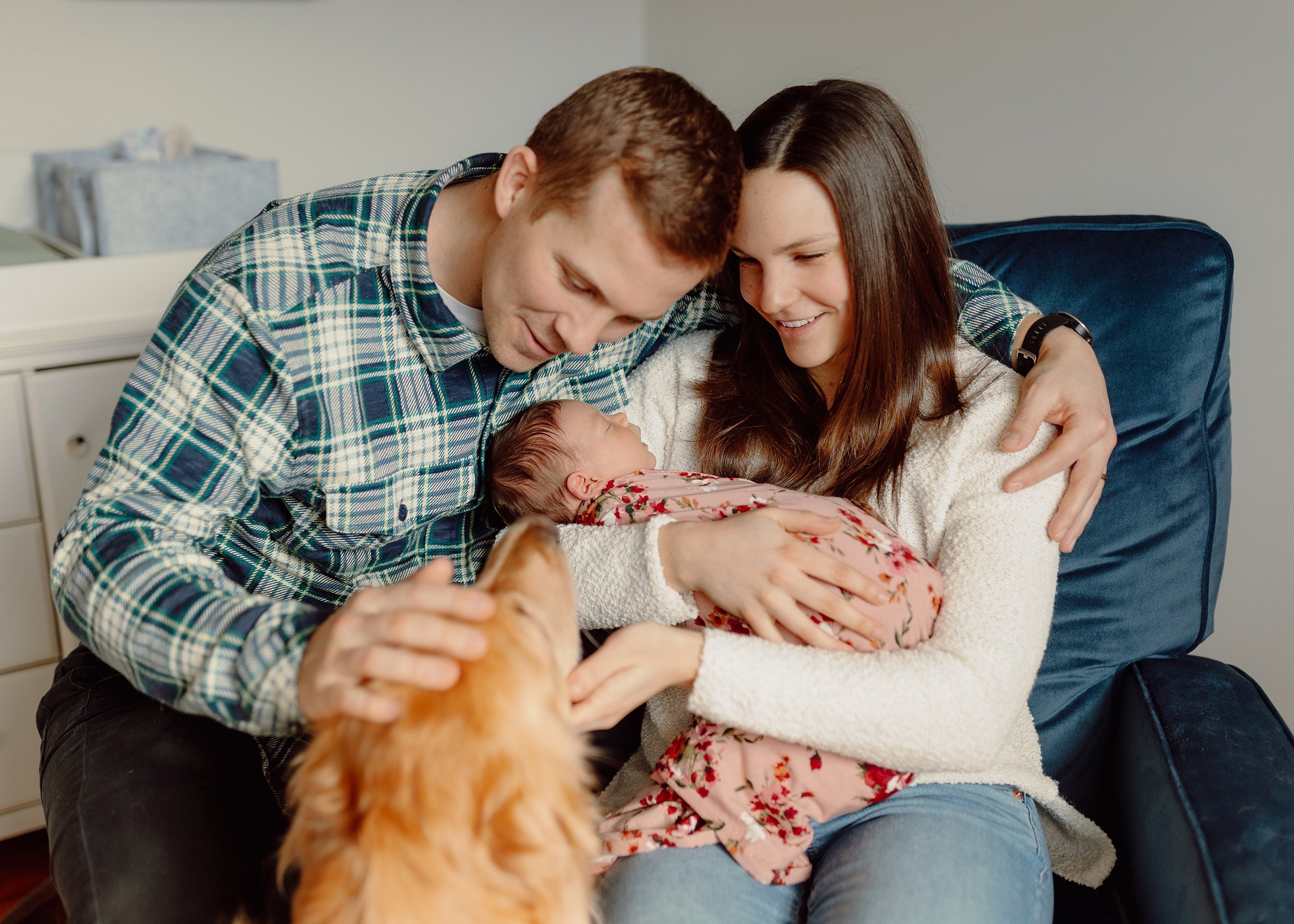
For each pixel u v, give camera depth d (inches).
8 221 74.2
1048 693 46.4
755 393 47.6
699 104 34.6
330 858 24.7
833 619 37.4
